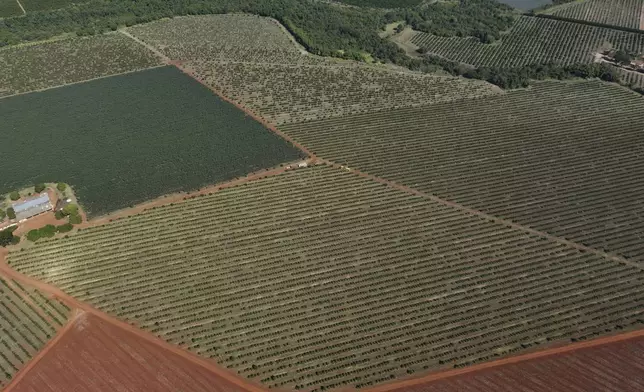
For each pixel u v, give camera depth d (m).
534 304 116.88
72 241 134.75
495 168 163.75
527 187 154.88
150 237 135.88
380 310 115.94
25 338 110.75
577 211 145.00
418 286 121.69
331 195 151.62
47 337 110.81
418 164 166.00
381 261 128.62
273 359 106.38
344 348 108.06
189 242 134.25
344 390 100.44
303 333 111.25
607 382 101.75
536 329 111.56
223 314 115.50
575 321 113.19
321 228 139.00
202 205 147.38
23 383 102.56
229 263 128.12
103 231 138.00
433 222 141.25
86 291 120.94
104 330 112.38
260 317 114.69
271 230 138.38
